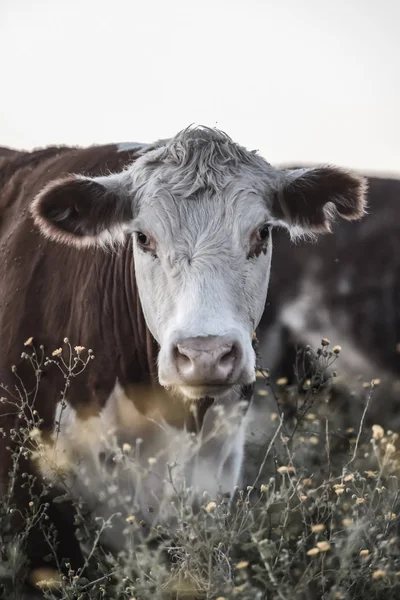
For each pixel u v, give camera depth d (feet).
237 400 29.58
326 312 42.47
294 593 22.90
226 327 24.39
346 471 26.27
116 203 27.37
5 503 27.07
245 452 33.17
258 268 26.50
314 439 30.48
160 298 26.13
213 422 28.99
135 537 28.71
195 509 29.01
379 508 27.27
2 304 30.22
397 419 40.57
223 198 26.30
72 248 29.78
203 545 23.99
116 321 28.66
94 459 28.78
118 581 25.96
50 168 32.89
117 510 28.73
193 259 25.57
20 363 29.12
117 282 28.68
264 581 22.33
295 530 25.88
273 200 27.50
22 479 28.40
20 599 27.04
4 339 29.63
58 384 28.76
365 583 23.95
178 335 24.32
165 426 28.89
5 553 26.91
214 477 29.63
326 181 27.99
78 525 27.91
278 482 29.99
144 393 28.71
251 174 27.04
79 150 33.45
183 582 24.23
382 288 42.27
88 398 28.73
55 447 28.27
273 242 43.06
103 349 28.71
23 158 34.96
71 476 28.27
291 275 42.78
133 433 29.09
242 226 26.12
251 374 25.13
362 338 42.22
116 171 31.07
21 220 31.63
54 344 29.14
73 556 28.66
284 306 42.55
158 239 26.22
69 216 27.76
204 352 23.99
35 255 30.35
